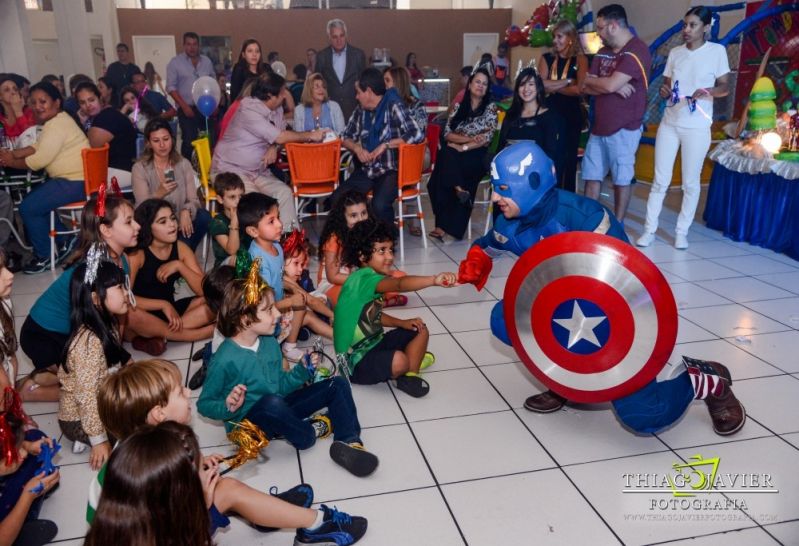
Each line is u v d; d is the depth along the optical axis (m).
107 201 2.77
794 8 6.12
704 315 3.78
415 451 2.52
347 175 5.87
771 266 4.65
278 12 13.83
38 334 2.76
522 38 7.70
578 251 2.28
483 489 2.28
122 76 9.64
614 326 2.29
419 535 2.06
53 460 2.52
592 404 2.86
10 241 5.37
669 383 2.45
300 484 2.28
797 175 4.64
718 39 6.39
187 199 4.59
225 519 1.87
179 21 13.60
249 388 2.42
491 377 3.13
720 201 5.55
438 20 14.33
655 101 7.68
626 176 5.22
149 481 1.24
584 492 2.26
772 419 2.67
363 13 14.09
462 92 6.26
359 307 2.86
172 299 3.69
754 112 5.09
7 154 4.89
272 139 4.81
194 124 8.08
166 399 1.76
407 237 5.77
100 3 13.09
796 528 2.06
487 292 4.30
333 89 7.29
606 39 5.07
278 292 3.25
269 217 3.13
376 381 2.94
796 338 3.44
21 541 2.01
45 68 13.84
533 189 2.52
